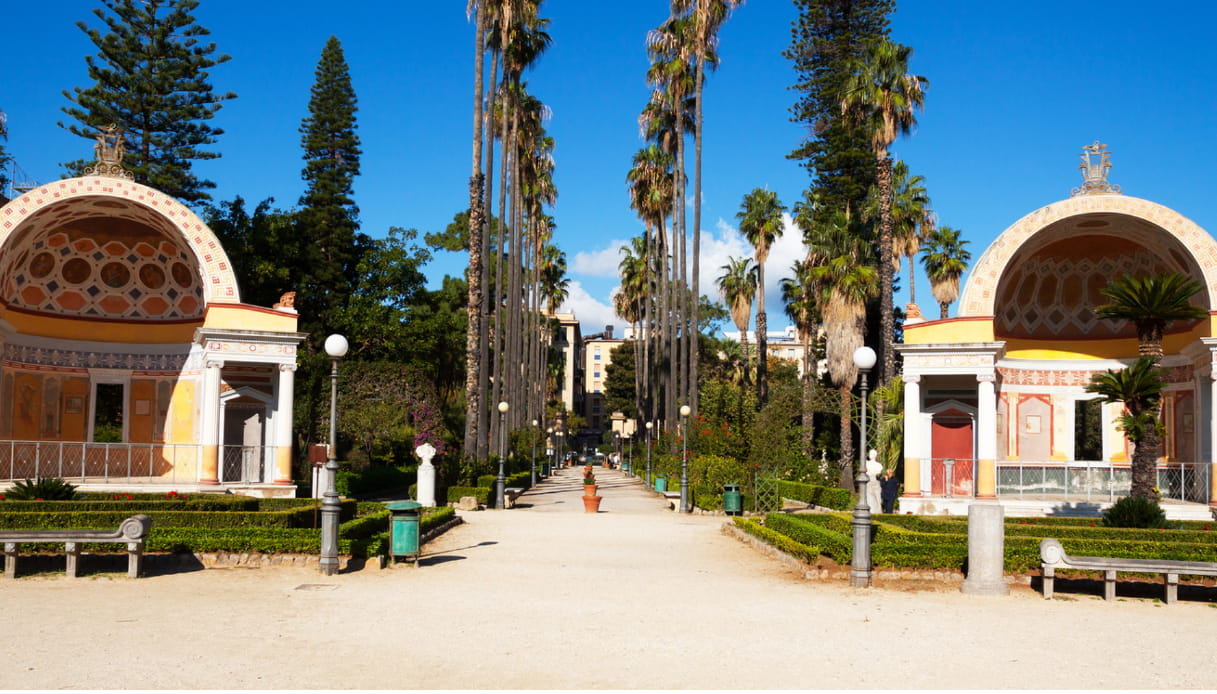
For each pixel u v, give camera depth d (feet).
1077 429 118.42
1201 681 29.60
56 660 29.43
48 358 92.43
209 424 84.48
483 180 132.26
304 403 138.10
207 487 83.51
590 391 513.04
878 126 109.91
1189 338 89.35
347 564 50.78
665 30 154.51
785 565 56.59
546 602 41.81
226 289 86.99
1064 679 29.48
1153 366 67.87
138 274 96.89
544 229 273.75
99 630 34.06
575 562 56.18
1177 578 46.24
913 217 162.50
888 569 50.21
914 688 27.89
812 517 66.80
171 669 28.50
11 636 32.91
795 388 117.50
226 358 85.05
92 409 94.68
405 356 167.12
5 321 84.23
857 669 30.17
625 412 359.46
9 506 56.08
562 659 30.86
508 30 133.18
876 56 109.70
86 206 87.04
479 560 56.13
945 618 40.04
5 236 80.89
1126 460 96.58
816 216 155.74
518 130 180.14
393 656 30.86
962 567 50.34
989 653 33.09
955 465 93.45
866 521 49.52
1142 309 67.26
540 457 207.31
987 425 85.20
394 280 168.04
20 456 88.89
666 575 51.49
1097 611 43.06
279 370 87.97
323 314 159.33
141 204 85.40
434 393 168.96
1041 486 94.94
